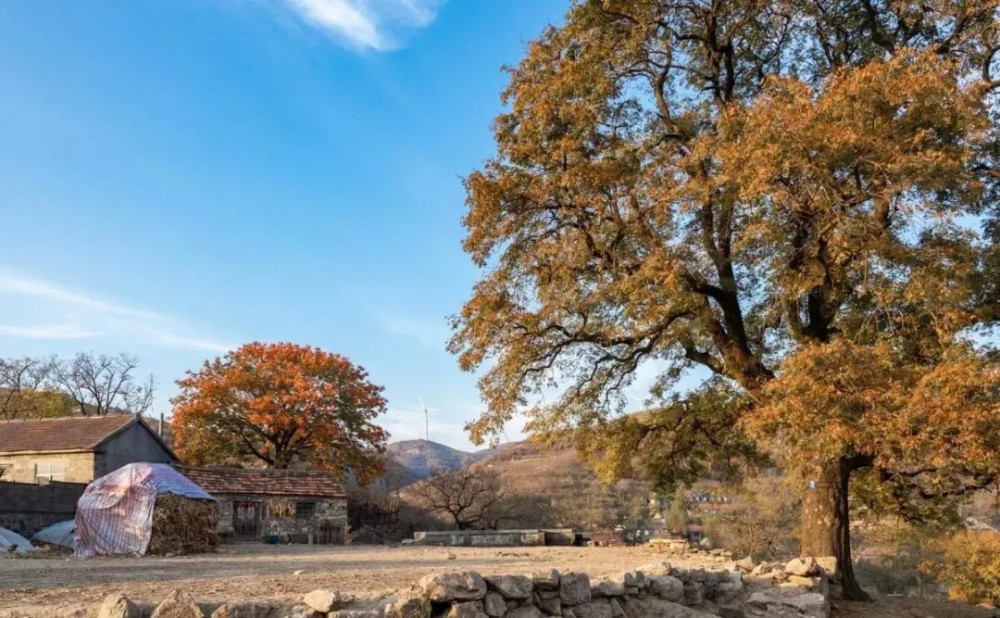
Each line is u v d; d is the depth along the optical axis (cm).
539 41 1745
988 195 1642
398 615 782
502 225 1716
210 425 4447
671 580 1213
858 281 1570
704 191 1489
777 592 1432
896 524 2292
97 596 902
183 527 2128
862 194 1420
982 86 1355
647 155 1711
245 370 4541
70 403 5872
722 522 4509
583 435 1973
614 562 1680
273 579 1153
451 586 848
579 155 1641
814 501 1791
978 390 1274
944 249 1401
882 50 1725
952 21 1631
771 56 1848
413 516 4688
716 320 1795
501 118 1731
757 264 1747
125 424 3612
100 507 2070
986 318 1515
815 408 1323
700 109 1834
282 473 3541
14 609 760
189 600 725
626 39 1706
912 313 1532
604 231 1672
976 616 1727
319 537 3434
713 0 1706
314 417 4541
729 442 1998
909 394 1297
